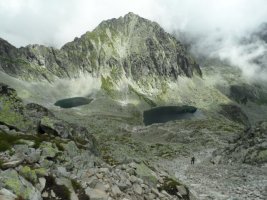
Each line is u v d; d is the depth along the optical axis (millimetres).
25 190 18500
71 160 25047
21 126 31594
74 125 39719
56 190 20531
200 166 74312
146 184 27297
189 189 34219
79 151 27312
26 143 24438
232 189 39906
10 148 22734
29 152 23234
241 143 80500
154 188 27562
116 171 26438
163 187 28938
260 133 80125
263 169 58188
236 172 56875
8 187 17969
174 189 29422
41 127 33375
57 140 27938
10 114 31938
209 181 48250
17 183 18453
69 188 21172
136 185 25750
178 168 73625
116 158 39156
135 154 99812
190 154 121125
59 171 22719
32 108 37312
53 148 25031
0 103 32438
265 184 41719
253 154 69312
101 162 28469
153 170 31703
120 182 24875
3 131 27438
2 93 34000
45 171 21312
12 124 31062
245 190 38500
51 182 20938
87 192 21641
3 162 20469
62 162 24266
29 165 21484
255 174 52594
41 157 23031
